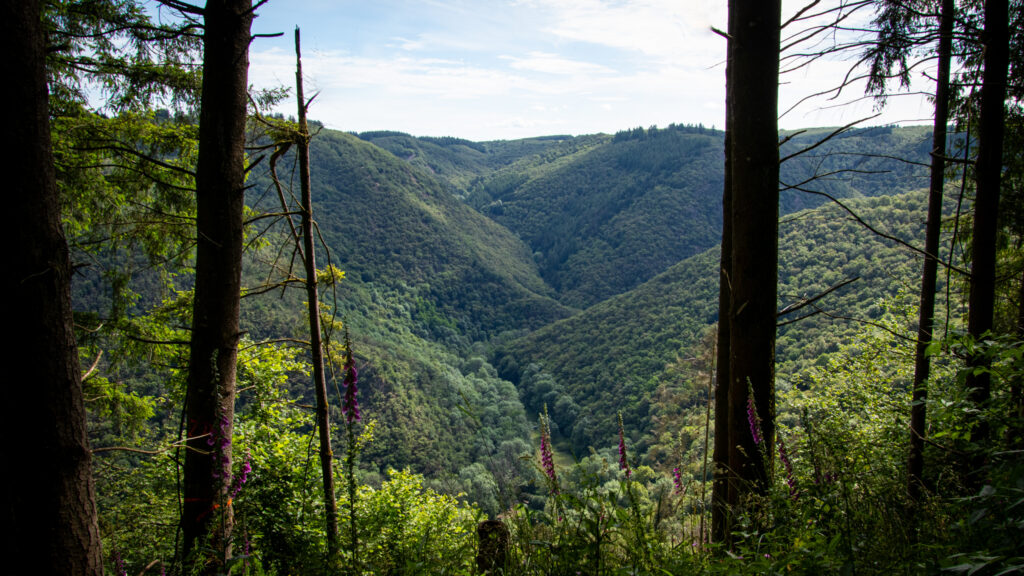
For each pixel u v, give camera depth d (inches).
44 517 91.0
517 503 82.7
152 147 239.6
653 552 74.2
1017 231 201.9
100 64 221.1
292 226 221.6
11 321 88.6
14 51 87.2
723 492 144.7
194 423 151.1
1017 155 196.1
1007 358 90.0
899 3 176.7
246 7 160.6
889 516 78.8
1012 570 42.6
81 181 239.8
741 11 127.9
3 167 87.0
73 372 94.8
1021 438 87.5
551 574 71.9
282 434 269.4
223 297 157.8
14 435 90.0
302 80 210.1
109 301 243.6
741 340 128.2
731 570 68.3
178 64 221.3
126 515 179.6
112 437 263.4
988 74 164.2
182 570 103.9
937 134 189.2
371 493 258.5
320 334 227.0
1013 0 179.6
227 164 158.4
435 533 100.6
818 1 119.4
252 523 174.9
